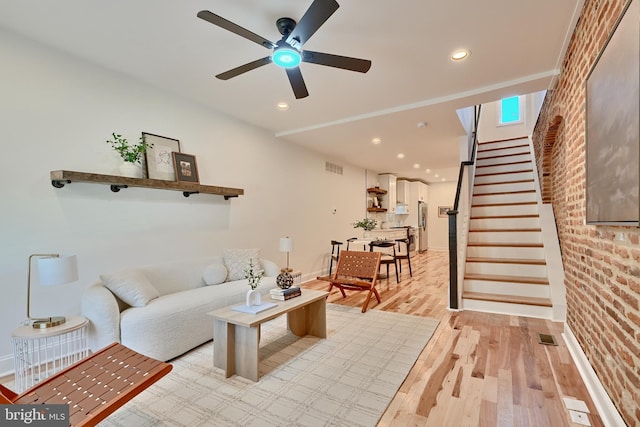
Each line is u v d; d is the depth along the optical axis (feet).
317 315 10.16
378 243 20.01
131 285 8.59
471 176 16.92
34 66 8.29
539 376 7.40
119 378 5.38
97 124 9.50
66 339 8.32
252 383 7.32
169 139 11.41
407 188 33.32
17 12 7.10
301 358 8.60
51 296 8.48
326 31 7.83
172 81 10.64
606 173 5.38
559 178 12.72
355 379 7.45
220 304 9.89
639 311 4.56
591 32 6.58
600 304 6.37
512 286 12.64
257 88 11.16
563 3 6.88
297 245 18.22
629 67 4.41
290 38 6.57
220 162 13.41
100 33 7.95
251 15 7.29
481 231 14.99
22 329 6.77
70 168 8.91
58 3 6.81
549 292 12.00
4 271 7.76
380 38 8.13
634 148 4.27
